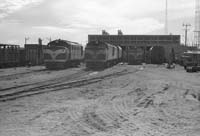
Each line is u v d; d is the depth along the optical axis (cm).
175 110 974
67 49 3600
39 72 2970
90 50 3609
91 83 1889
